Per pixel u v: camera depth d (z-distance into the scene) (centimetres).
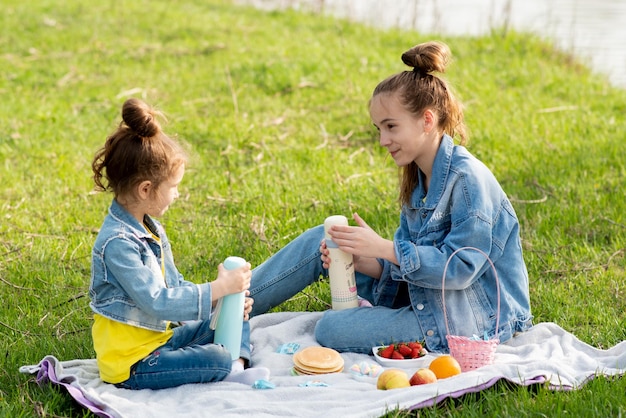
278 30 1201
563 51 1098
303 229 566
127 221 365
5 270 507
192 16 1273
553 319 443
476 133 771
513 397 338
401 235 429
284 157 719
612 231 557
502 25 1220
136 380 360
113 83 956
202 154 731
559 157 706
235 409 331
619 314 447
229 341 377
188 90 923
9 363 386
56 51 1080
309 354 380
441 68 399
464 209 391
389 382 350
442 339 395
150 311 353
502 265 408
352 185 650
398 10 1292
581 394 343
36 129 796
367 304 440
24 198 632
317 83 934
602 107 870
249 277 376
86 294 471
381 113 397
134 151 354
